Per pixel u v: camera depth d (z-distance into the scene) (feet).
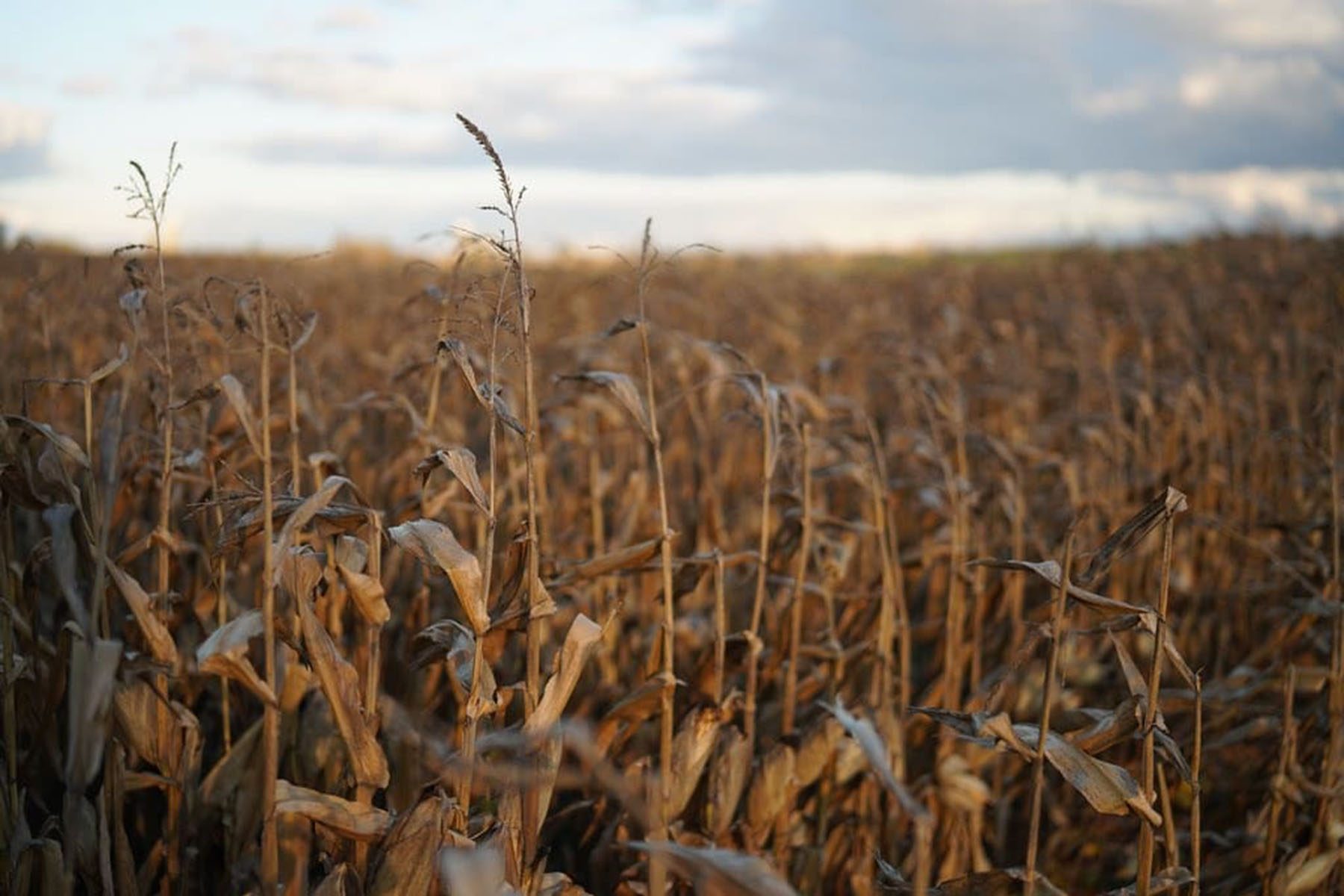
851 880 10.00
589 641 7.32
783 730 10.27
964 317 31.32
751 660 9.43
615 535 14.39
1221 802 12.38
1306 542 12.81
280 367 13.47
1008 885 7.36
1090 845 11.89
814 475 11.99
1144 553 16.03
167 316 8.45
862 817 10.00
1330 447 14.46
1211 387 18.93
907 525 18.70
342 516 7.45
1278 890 9.43
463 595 6.99
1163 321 27.02
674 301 32.99
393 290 33.58
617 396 8.43
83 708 6.21
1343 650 10.00
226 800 8.64
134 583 7.89
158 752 8.14
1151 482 17.42
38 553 8.75
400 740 8.88
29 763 8.77
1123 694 14.24
